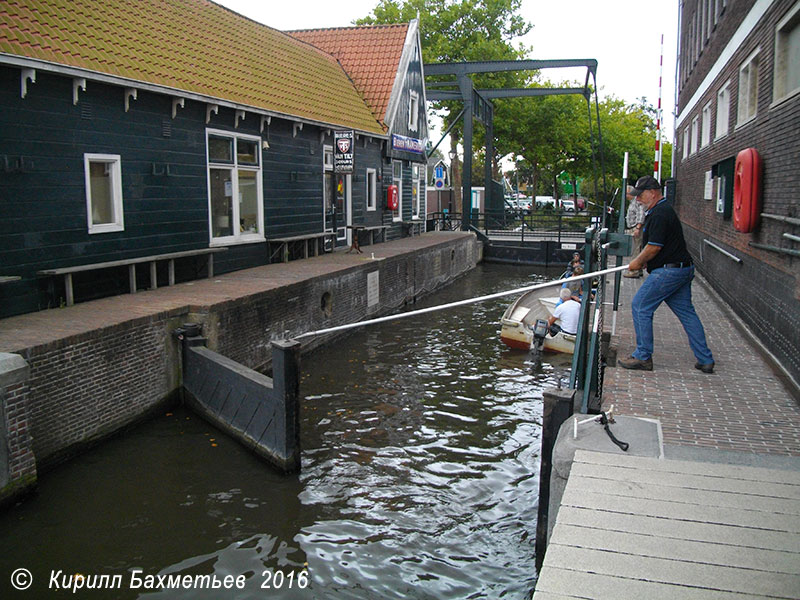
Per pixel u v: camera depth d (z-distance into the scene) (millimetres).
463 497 6059
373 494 6082
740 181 8109
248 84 12445
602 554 3006
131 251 9398
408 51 19859
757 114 8484
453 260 20625
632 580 2822
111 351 6977
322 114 14711
